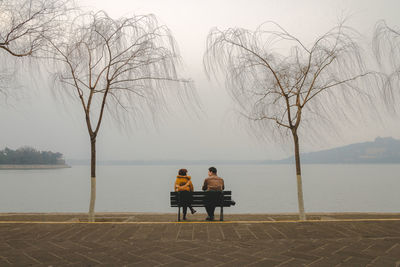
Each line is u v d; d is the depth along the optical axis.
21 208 48.16
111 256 3.08
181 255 3.12
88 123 5.61
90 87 5.69
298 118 5.70
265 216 5.99
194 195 5.23
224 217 5.91
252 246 3.45
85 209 47.28
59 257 3.04
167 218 5.79
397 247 3.34
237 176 190.88
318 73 5.68
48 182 123.25
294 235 3.93
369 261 2.85
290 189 93.06
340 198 66.56
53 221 5.19
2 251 3.26
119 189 95.81
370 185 110.94
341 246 3.40
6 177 152.88
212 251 3.26
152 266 2.77
